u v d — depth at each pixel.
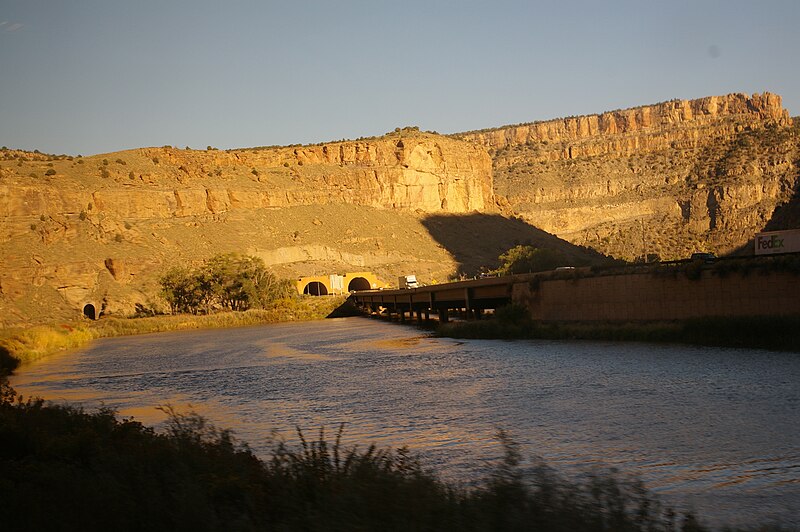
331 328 114.69
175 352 83.69
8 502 13.37
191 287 160.75
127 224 192.12
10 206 171.88
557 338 67.19
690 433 27.33
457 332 80.00
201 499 12.70
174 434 18.86
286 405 40.06
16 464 16.47
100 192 199.75
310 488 13.34
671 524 13.23
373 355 66.38
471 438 28.52
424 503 11.44
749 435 26.56
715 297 57.62
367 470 12.72
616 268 69.00
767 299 54.09
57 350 96.12
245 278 161.25
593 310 68.81
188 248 197.50
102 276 169.88
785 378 38.22
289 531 11.33
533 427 30.02
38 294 157.50
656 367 44.97
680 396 35.16
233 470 15.41
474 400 37.66
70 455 18.62
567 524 11.02
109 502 13.09
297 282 183.62
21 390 53.44
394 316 136.25
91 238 178.12
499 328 74.94
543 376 44.72
